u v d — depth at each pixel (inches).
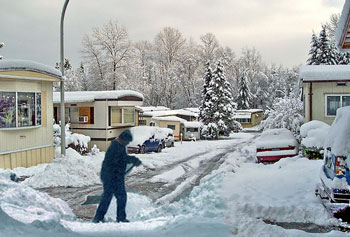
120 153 256.8
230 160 631.2
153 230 190.4
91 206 332.2
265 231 183.3
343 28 306.3
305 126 605.0
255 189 331.9
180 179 510.6
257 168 502.6
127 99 932.6
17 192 272.7
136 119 1052.5
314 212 265.7
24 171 550.9
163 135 979.3
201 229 183.0
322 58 1752.0
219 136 1753.2
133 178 521.0
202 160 754.8
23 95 597.0
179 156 824.3
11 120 567.8
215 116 1669.5
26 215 222.7
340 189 248.8
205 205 275.1
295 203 285.1
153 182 484.7
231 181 363.3
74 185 442.0
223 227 187.8
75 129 911.7
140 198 343.9
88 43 1889.8
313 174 401.4
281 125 960.9
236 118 2487.7
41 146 636.7
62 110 623.5
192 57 2433.6
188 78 2433.6
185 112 1808.6
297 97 1016.9
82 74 2139.5
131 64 1934.1
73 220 273.0
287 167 472.4
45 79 621.6
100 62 1911.9
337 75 664.4
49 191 411.2
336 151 254.8
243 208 269.3
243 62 3186.5
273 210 268.2
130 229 197.5
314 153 546.9
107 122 882.8
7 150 553.6
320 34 1761.8
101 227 207.8
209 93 1737.2
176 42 2372.0
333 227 247.3
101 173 258.4
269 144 595.2
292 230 194.1
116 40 1888.5
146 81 2297.0
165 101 2379.4
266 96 2957.7
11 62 548.1
